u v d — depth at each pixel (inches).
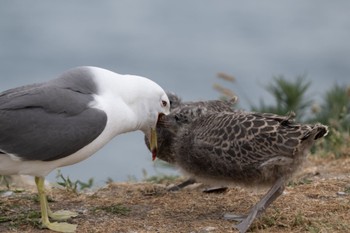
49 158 457.7
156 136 518.9
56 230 459.5
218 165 460.4
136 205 515.5
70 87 472.4
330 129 699.4
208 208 503.2
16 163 460.4
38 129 454.9
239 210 498.6
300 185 538.6
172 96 557.6
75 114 460.8
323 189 527.2
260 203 450.3
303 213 474.6
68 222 478.3
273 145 442.0
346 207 483.8
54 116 457.7
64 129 457.1
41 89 464.8
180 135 485.7
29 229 464.8
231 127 455.2
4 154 457.1
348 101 780.6
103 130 468.8
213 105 547.2
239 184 468.1
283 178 451.8
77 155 468.8
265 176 451.2
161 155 549.3
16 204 516.7
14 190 554.9
